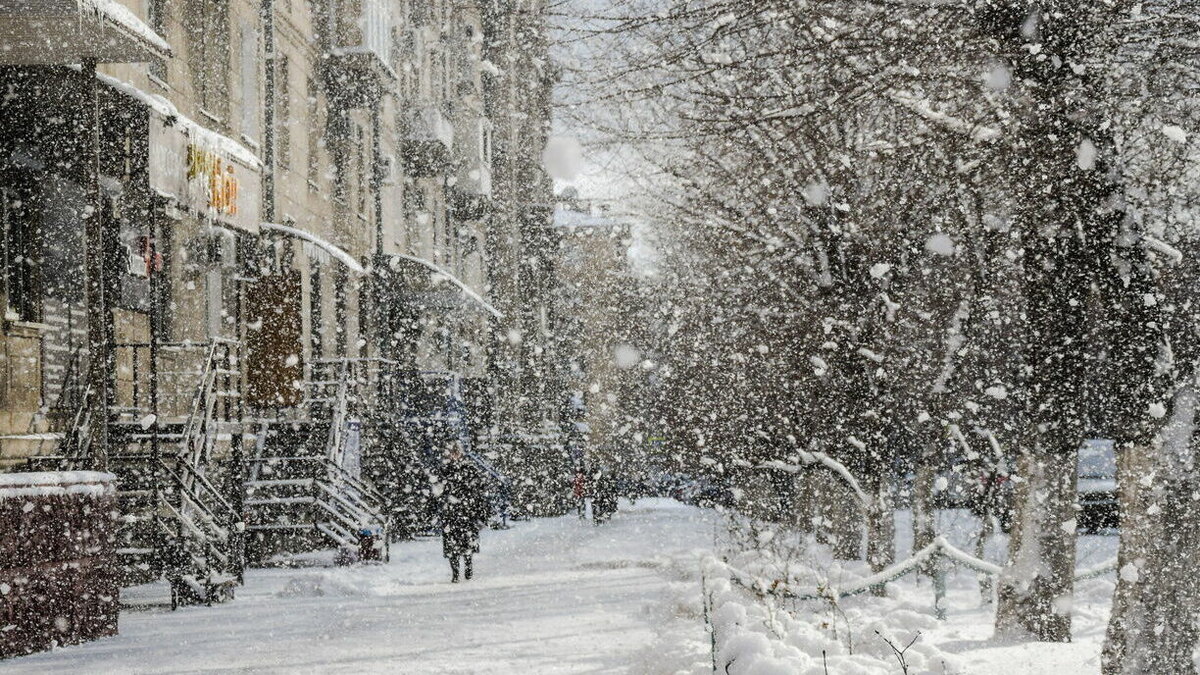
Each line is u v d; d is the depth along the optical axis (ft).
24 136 102.73
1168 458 46.32
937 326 106.93
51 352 108.58
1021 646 56.70
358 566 136.77
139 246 122.21
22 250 105.40
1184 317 52.70
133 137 110.73
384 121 234.17
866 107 78.02
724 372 192.54
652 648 59.52
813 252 112.27
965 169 71.26
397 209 244.42
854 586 64.75
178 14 139.13
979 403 104.01
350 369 191.52
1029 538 61.62
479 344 316.19
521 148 376.48
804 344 125.18
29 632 67.82
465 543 118.21
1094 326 58.95
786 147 99.04
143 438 112.98
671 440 252.01
